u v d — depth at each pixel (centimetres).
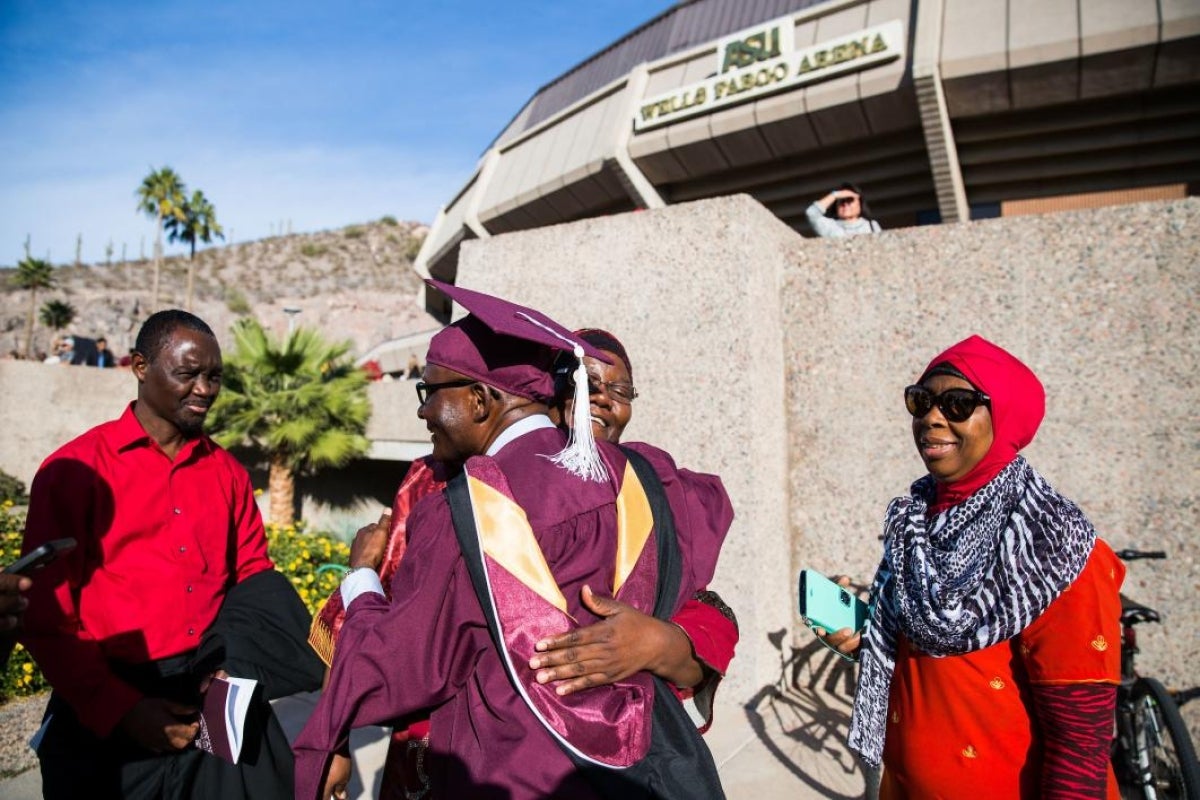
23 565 174
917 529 186
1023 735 170
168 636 232
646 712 157
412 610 153
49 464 224
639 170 1520
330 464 1227
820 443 474
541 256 526
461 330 177
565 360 189
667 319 473
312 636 198
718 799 161
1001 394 177
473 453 179
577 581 156
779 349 483
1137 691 336
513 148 2020
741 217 455
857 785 356
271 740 247
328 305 8281
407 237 12281
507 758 146
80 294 8194
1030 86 1077
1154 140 1094
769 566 449
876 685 195
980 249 439
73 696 209
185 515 241
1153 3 973
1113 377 405
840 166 1342
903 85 1150
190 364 238
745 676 432
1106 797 162
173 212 5897
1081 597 163
